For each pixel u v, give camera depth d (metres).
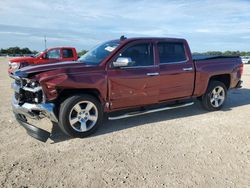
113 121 5.59
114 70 4.86
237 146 4.28
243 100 8.00
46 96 4.26
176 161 3.72
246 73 18.30
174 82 5.67
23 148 4.13
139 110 5.43
